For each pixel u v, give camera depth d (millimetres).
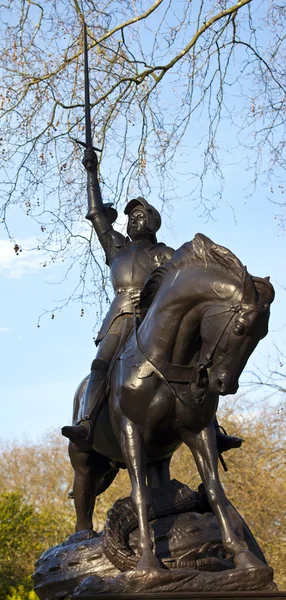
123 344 4914
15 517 24297
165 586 4086
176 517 4637
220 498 4383
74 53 8648
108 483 5559
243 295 4047
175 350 4441
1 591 23094
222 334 4070
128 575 4109
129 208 5504
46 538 24609
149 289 4629
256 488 13766
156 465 4969
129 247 5438
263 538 13758
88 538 4949
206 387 4230
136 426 4516
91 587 4145
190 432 4543
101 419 4922
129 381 4520
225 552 4539
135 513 4336
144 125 8734
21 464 30953
